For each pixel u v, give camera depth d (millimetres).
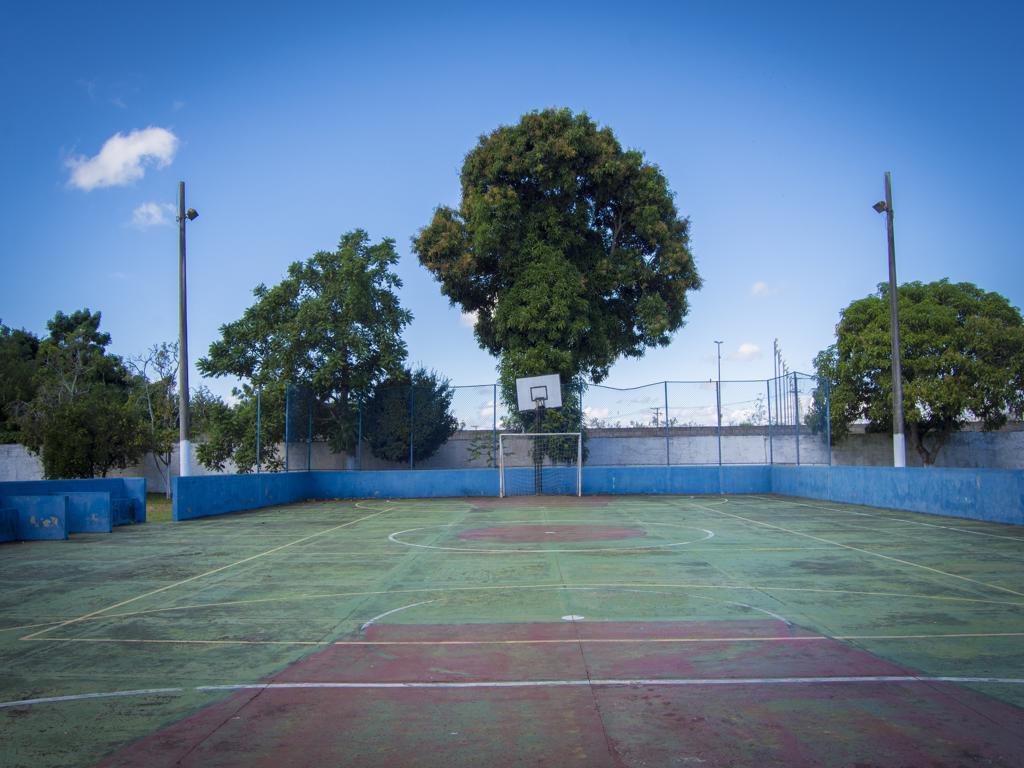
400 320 33844
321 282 33625
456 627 8023
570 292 30594
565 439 30203
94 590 10547
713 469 30016
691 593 9617
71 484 21078
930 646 6914
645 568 11656
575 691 5809
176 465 37938
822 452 29781
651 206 32406
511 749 4703
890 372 32938
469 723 5176
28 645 7570
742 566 11703
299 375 32312
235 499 23766
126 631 8117
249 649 7289
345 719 5312
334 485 29875
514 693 5801
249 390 33125
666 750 4617
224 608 9234
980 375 32188
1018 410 33531
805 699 5504
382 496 29938
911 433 34469
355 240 33719
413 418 30984
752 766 4359
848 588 9797
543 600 9336
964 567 11312
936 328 32969
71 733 5137
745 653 6773
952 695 5535
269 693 5926
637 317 33281
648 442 31125
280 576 11516
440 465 32031
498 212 30797
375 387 32250
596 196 32969
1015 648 6828
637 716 5227
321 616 8703
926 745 4613
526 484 30172
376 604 9320
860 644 7020
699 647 7008
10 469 38812
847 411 34688
